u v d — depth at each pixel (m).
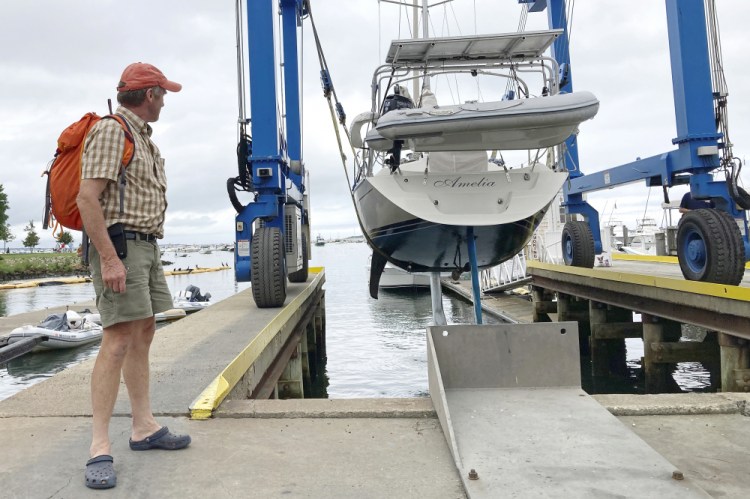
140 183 2.62
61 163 2.53
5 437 2.94
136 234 2.58
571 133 5.57
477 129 5.32
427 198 5.80
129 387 2.77
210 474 2.48
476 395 3.53
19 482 2.39
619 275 9.50
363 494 2.28
